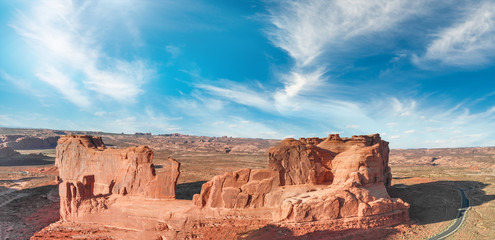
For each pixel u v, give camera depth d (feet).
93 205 140.26
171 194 142.00
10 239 141.38
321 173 140.97
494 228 133.80
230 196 126.00
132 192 144.05
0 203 205.57
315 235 111.14
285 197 128.06
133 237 126.62
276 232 111.34
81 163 163.12
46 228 139.23
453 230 131.95
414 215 156.56
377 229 120.26
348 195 121.60
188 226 122.31
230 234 115.24
